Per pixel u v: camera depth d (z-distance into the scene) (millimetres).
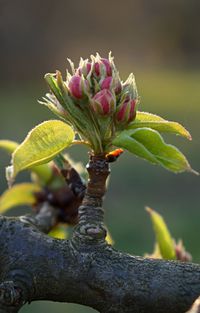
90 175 271
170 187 1507
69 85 271
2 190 1418
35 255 262
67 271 257
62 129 268
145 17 3736
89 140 271
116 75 272
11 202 399
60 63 2883
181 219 1292
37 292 260
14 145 377
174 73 3688
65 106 271
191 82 3326
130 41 3652
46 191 383
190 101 2678
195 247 1133
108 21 3416
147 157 270
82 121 270
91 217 268
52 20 2854
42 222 365
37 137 264
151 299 248
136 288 250
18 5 2697
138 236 1200
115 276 252
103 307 254
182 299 246
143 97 2838
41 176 388
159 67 3768
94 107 266
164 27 3822
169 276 249
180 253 349
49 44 2818
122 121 269
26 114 2234
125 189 1491
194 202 1410
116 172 1609
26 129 2006
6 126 2037
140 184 1531
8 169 278
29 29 2756
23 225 270
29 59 2754
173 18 3848
